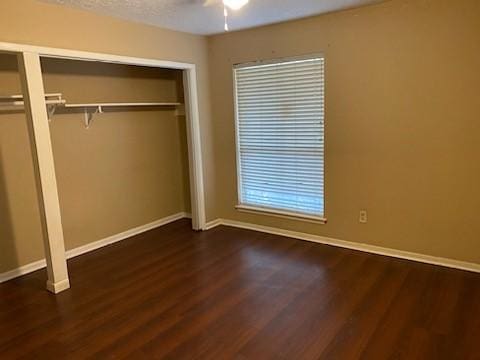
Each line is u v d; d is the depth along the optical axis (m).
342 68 3.52
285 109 4.00
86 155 3.96
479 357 2.11
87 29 3.19
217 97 4.47
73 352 2.30
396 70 3.25
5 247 3.36
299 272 3.30
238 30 4.09
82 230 3.99
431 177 3.24
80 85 3.87
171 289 3.08
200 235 4.40
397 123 3.32
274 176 4.25
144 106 4.54
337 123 3.65
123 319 2.64
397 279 3.08
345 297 2.83
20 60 2.81
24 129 3.40
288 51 3.82
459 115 3.03
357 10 3.35
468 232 3.14
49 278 3.10
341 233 3.85
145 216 4.67
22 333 2.52
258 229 4.49
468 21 2.88
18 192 3.41
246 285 3.09
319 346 2.26
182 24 3.72
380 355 2.15
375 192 3.56
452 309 2.60
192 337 2.40
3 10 2.67
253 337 2.38
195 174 4.45
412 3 3.08
